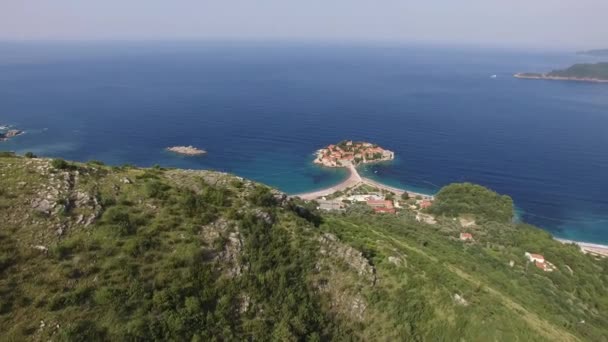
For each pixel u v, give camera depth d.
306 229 51.53
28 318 30.20
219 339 35.38
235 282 40.75
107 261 36.53
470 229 124.75
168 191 48.72
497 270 87.75
